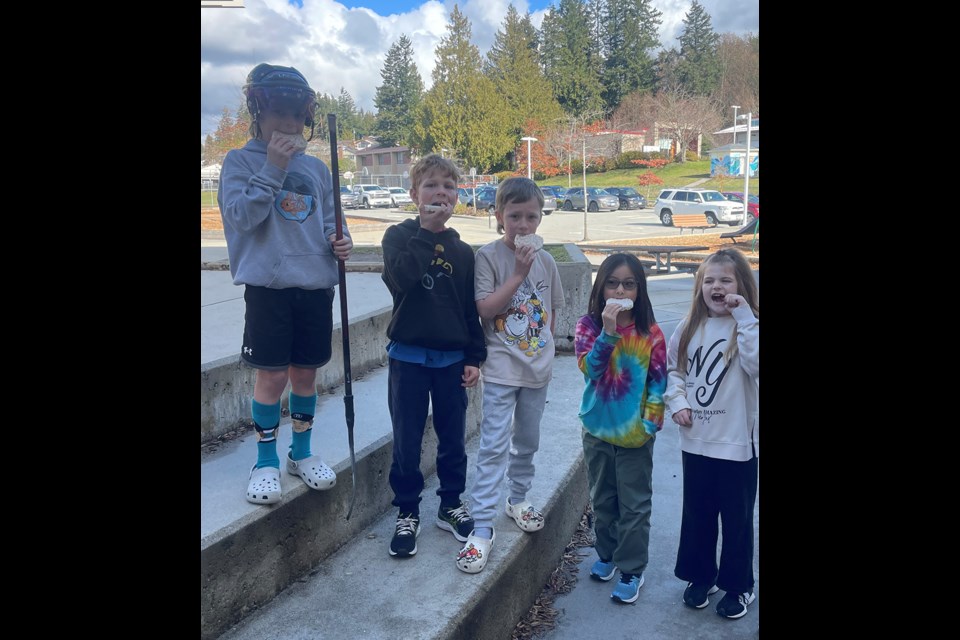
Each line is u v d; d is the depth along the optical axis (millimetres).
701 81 60500
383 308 4484
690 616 2736
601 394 2768
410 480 2562
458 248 2559
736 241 19719
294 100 2318
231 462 2715
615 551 2842
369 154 66438
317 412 3359
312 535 2453
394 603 2248
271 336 2338
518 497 2789
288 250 2350
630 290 2715
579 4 66562
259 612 2213
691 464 2695
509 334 2609
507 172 51000
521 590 2680
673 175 47531
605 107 66750
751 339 2486
